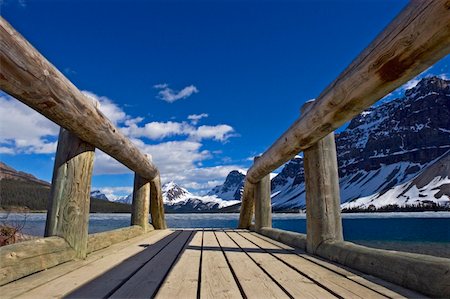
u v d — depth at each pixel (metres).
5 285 1.87
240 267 2.55
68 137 2.77
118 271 2.32
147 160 5.43
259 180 6.73
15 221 4.73
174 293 1.75
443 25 1.47
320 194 3.30
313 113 2.97
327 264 2.67
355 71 2.20
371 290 1.82
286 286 1.92
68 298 1.63
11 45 1.59
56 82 2.04
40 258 2.27
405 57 1.74
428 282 1.71
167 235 5.65
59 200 2.68
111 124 3.22
